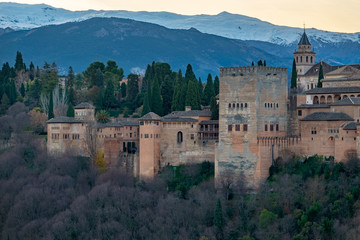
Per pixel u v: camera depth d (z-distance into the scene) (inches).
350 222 7578.7
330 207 7824.8
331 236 7401.6
